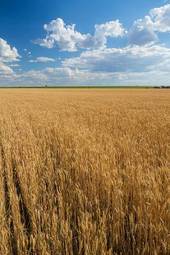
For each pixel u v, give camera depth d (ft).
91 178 14.32
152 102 90.27
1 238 9.92
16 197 12.71
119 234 9.98
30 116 48.34
